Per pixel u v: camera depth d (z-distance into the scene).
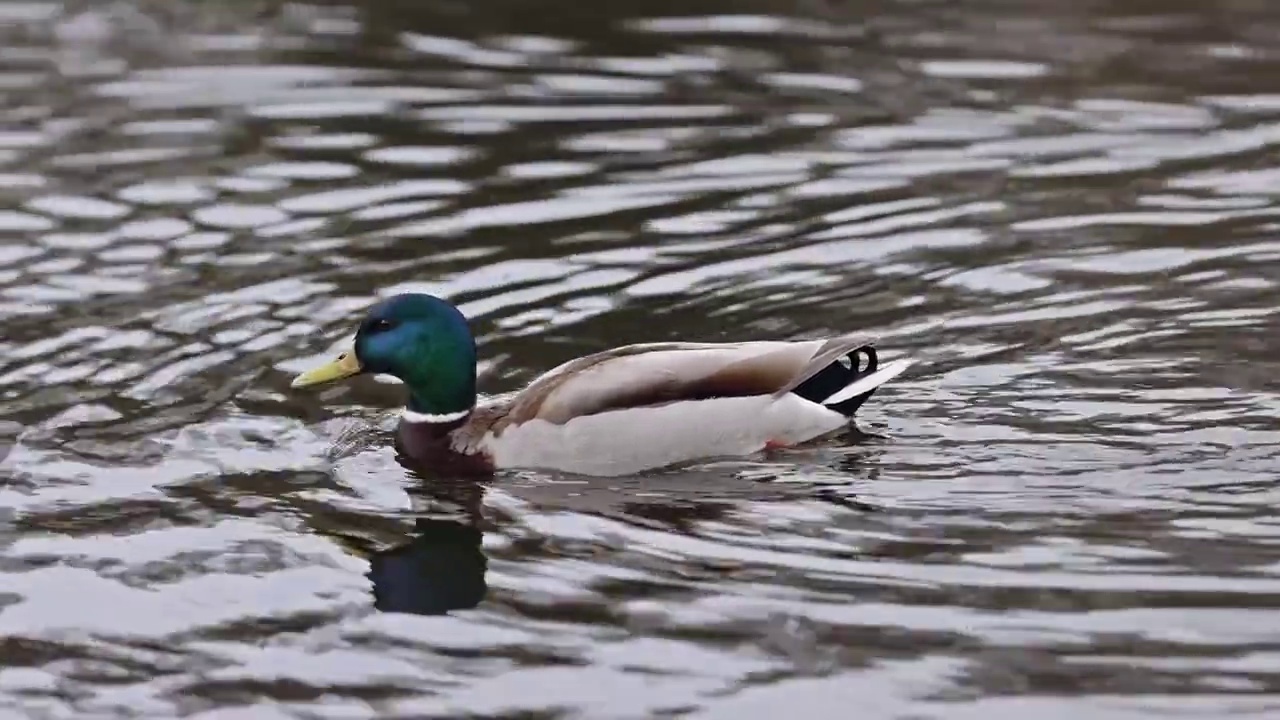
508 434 13.34
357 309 15.77
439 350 13.41
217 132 20.03
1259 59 21.80
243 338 15.27
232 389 14.43
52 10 24.61
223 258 16.81
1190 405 13.73
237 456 13.41
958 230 17.31
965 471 12.86
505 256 16.81
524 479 13.20
